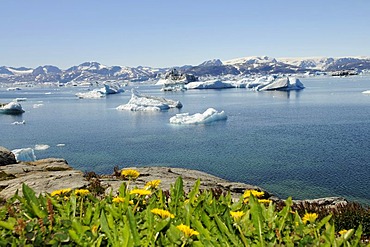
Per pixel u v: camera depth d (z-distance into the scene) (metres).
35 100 158.50
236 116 76.12
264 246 2.23
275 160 35.84
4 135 60.12
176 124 67.56
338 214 5.94
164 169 12.02
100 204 2.92
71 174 10.71
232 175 31.34
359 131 51.16
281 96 134.25
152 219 2.43
